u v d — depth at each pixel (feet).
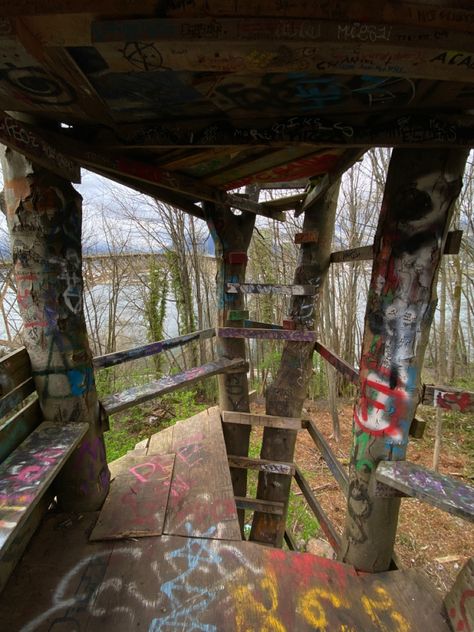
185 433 8.56
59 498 5.69
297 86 3.45
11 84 3.47
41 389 5.23
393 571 5.01
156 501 6.00
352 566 5.06
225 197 8.46
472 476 18.51
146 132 4.73
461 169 4.35
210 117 4.35
